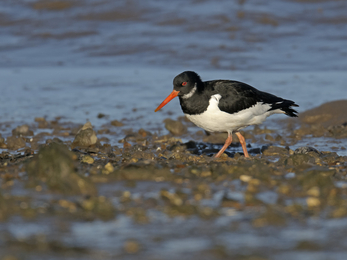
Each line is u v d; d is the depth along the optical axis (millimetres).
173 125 16094
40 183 9086
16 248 6406
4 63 26438
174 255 6273
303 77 23328
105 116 18203
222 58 26125
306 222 7344
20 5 32719
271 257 6207
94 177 9555
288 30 29406
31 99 20484
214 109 11711
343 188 9078
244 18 30234
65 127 16719
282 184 9352
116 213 7715
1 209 7566
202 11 31125
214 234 6922
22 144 13930
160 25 30062
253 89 12328
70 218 7449
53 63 26516
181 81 11711
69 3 32531
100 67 25875
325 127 16547
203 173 10086
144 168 10078
